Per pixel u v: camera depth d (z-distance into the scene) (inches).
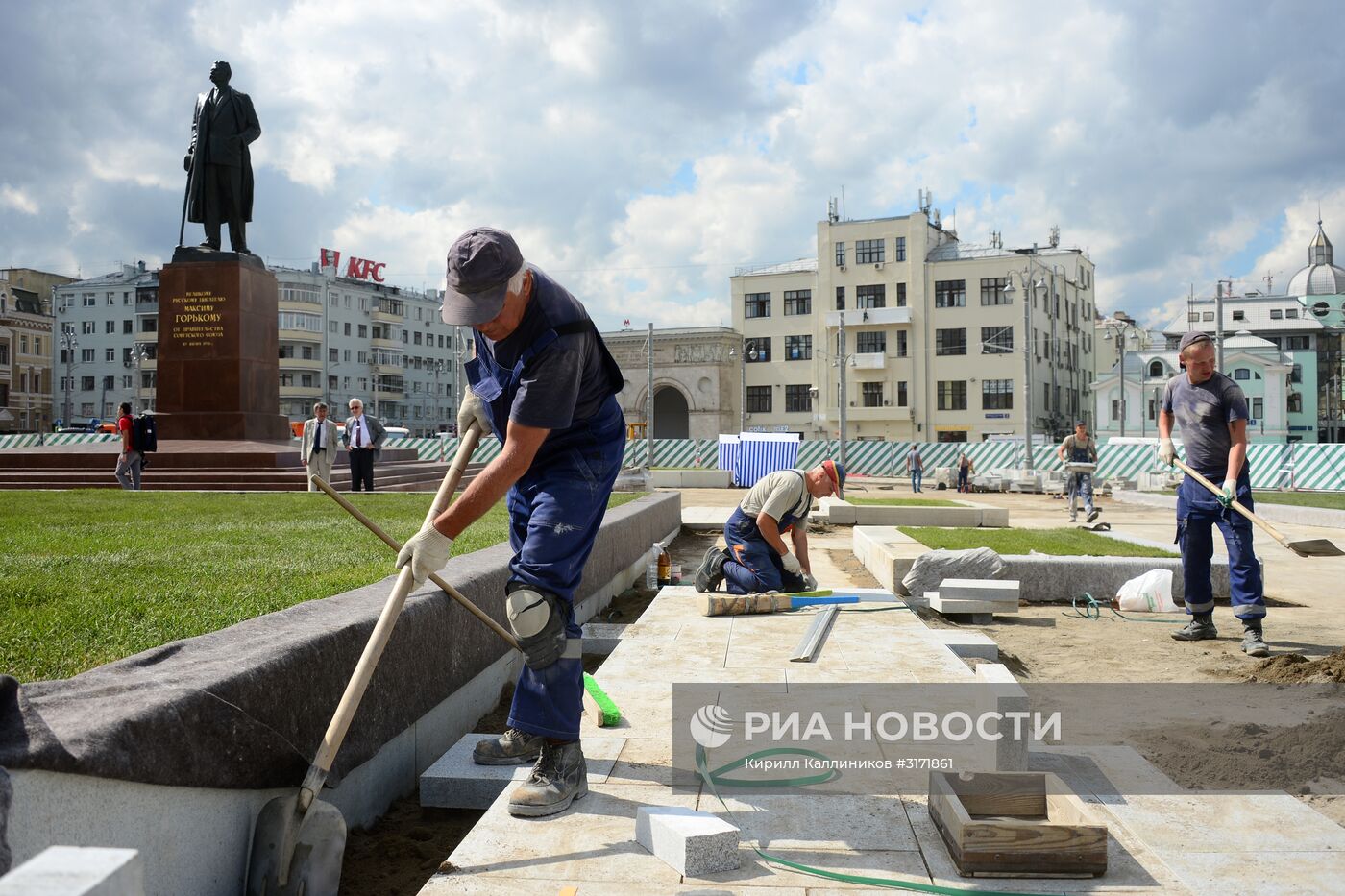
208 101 746.8
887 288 2406.5
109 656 121.2
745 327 2539.4
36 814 69.3
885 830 108.7
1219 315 1397.6
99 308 3334.2
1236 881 99.8
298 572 201.9
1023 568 324.2
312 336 3228.3
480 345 118.1
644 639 213.0
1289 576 403.9
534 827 109.5
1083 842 97.9
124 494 497.7
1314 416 2763.3
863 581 375.2
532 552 118.4
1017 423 2287.2
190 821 88.2
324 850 97.4
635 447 1779.0
